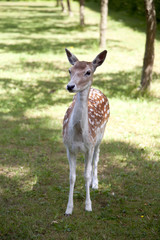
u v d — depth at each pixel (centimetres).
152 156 727
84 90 463
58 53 1777
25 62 1593
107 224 496
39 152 745
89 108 553
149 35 1083
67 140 496
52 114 963
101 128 575
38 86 1231
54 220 503
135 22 2877
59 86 1234
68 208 519
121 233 472
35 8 4391
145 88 1144
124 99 1096
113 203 555
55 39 2175
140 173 657
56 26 2748
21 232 468
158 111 999
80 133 481
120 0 3484
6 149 743
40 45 1981
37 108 1009
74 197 571
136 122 920
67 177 641
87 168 515
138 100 1080
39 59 1655
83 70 458
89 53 1739
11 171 655
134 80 1303
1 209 526
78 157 736
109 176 646
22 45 1988
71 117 483
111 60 1638
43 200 558
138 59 1661
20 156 718
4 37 2256
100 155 734
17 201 553
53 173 649
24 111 982
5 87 1196
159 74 1383
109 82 1286
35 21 3075
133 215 520
